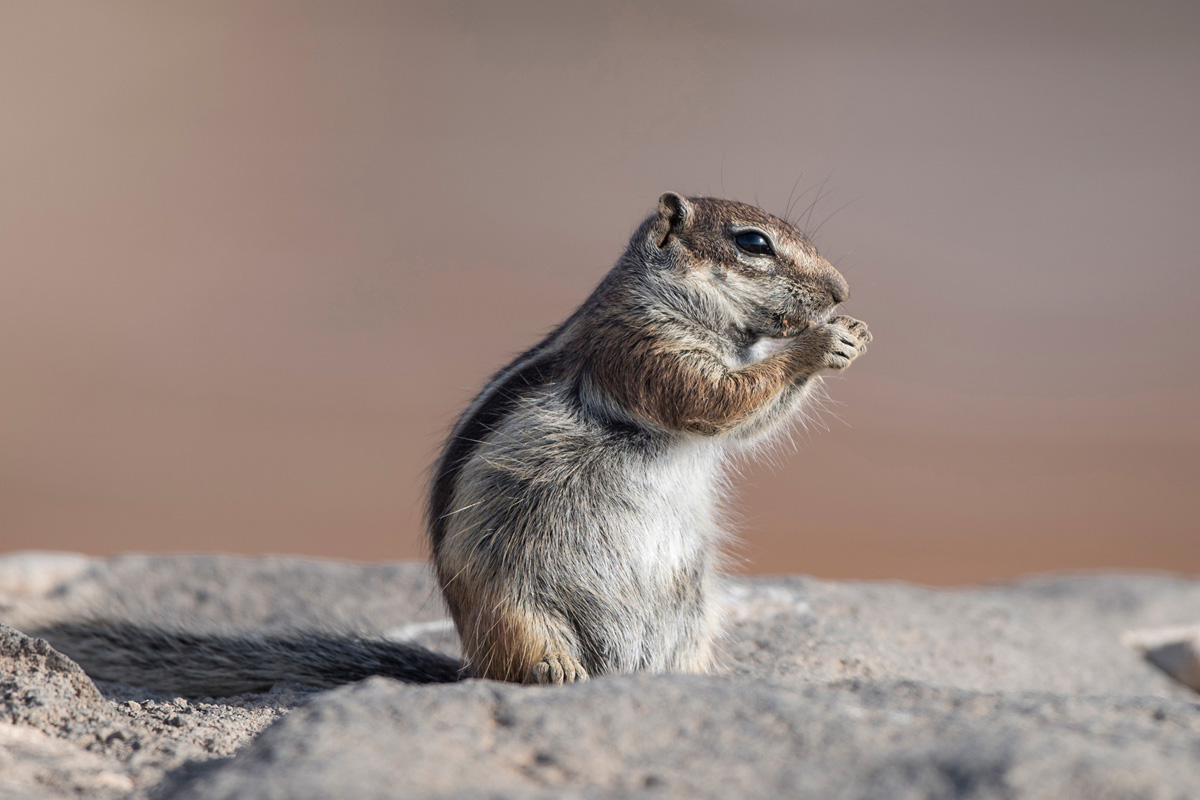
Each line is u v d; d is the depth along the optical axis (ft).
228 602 66.74
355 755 23.35
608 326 45.73
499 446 44.14
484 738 24.75
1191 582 89.66
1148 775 21.59
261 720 35.42
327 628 53.98
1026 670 61.16
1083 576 92.63
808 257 48.01
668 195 47.50
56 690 32.48
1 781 25.94
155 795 25.89
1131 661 68.64
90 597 66.64
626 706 26.09
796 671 51.78
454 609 44.39
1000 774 21.53
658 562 44.62
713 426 44.50
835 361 45.44
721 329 47.01
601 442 44.60
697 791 22.17
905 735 24.63
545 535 43.29
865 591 70.59
